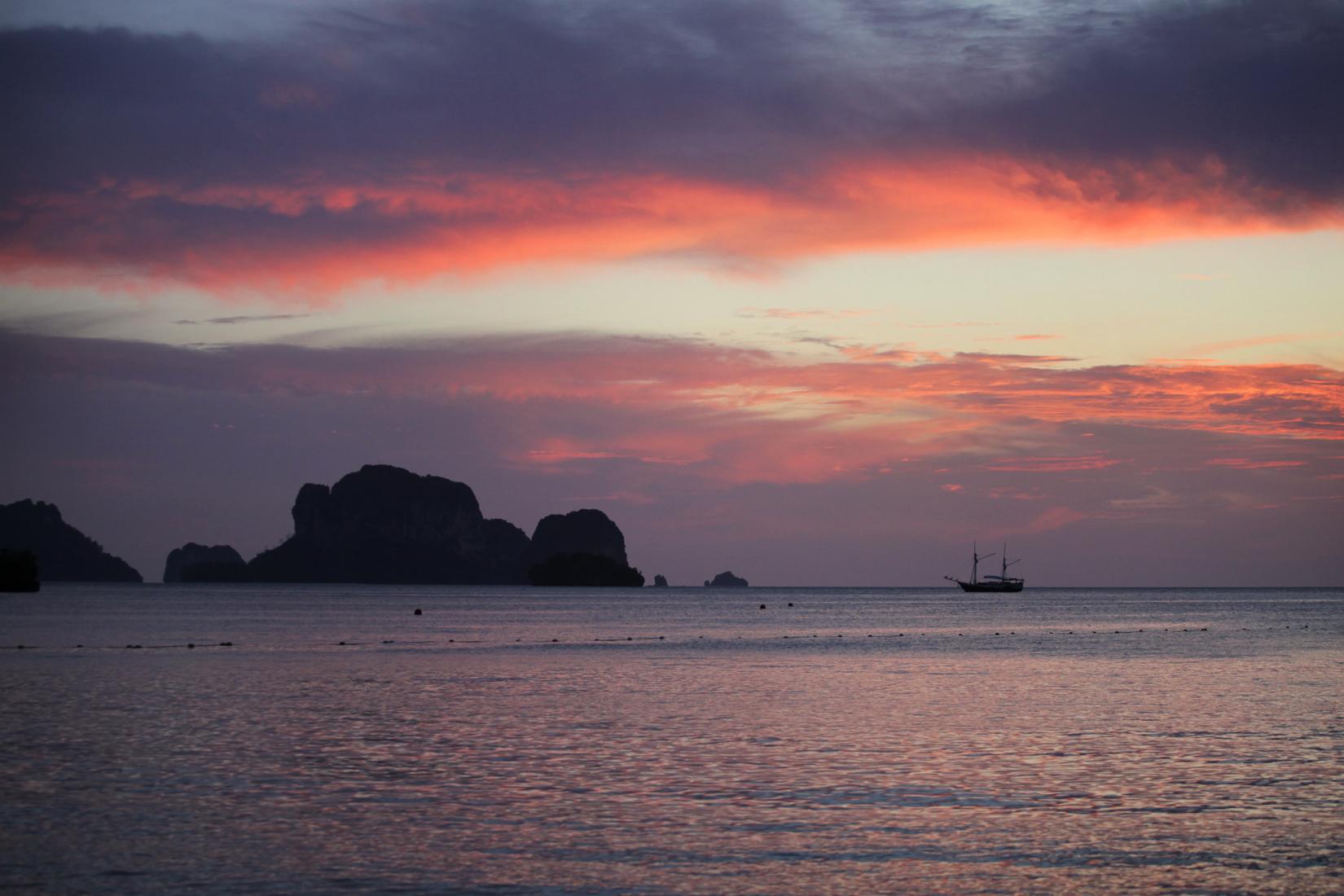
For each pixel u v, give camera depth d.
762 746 41.03
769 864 25.84
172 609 186.88
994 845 27.42
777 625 153.38
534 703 54.38
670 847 27.12
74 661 78.19
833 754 39.28
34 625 128.50
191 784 33.69
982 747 40.94
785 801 31.73
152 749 39.75
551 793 32.59
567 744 41.25
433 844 27.23
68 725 45.34
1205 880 24.94
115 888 23.86
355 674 69.50
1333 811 30.75
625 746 40.94
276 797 31.89
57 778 34.41
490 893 23.84
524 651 94.31
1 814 29.77
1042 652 95.81
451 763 37.31
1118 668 77.56
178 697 55.34
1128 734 44.16
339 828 28.62
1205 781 34.62
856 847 27.19
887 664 81.25
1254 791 33.25
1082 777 35.25
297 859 25.97
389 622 148.88
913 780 34.62
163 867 25.20
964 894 24.02
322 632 120.88
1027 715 50.12
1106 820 29.70
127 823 28.94
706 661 83.25
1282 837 28.22
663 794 32.53
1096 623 158.25
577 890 24.05
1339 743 42.06
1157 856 26.59
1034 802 31.77
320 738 42.44
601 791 32.94
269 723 46.31
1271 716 50.00
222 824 28.84
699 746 41.00
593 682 65.88
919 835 28.25
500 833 28.20
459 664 79.12
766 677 69.69
